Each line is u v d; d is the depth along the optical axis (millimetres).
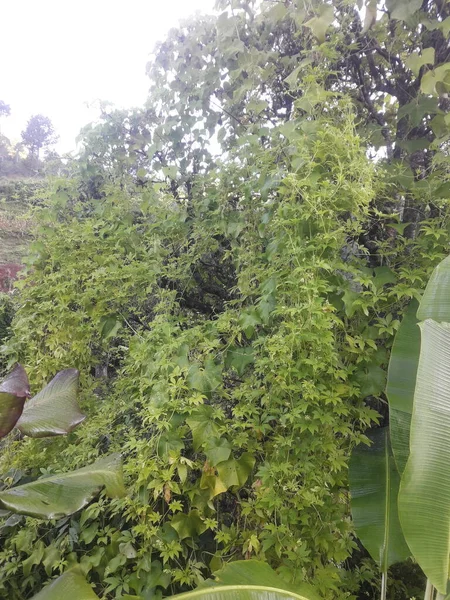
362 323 1694
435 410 1104
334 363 1535
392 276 1675
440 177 1746
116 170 2928
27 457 2334
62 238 2635
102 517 1903
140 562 1576
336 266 1593
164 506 1702
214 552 1762
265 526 1489
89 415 2406
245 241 2117
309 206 1556
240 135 2400
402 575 2043
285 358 1481
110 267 2350
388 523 1605
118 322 2363
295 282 1522
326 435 1561
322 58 1842
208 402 1893
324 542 1490
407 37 1904
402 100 2010
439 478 1080
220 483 1567
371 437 1846
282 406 1633
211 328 1979
